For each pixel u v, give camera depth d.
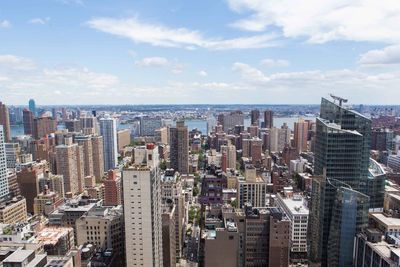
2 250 171.12
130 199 192.50
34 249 176.62
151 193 192.25
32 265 148.00
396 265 167.75
